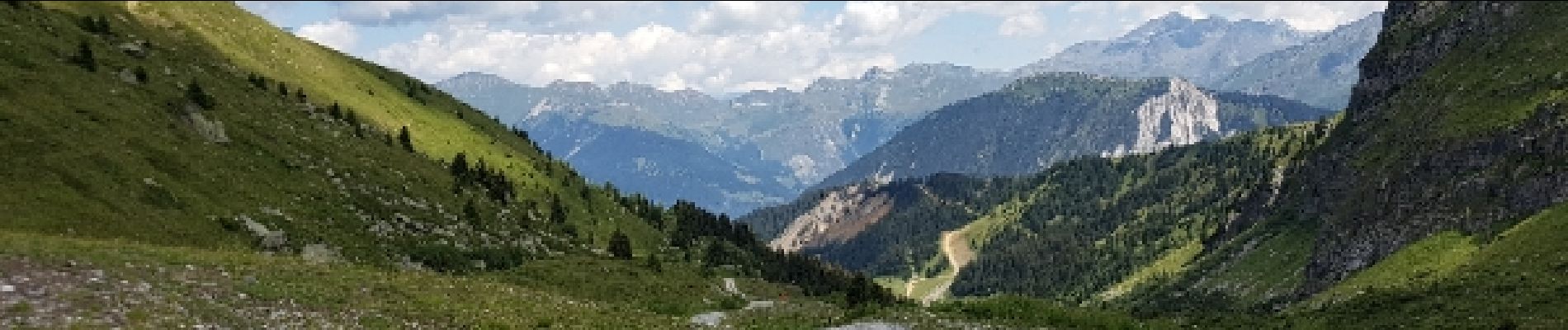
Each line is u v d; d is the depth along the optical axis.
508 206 134.62
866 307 43.34
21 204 52.69
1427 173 185.62
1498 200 152.25
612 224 181.75
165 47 140.88
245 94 123.38
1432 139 195.12
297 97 150.12
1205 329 106.94
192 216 64.94
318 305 30.41
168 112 88.44
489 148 197.38
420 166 130.25
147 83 97.19
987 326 39.22
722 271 152.62
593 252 130.25
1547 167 145.62
